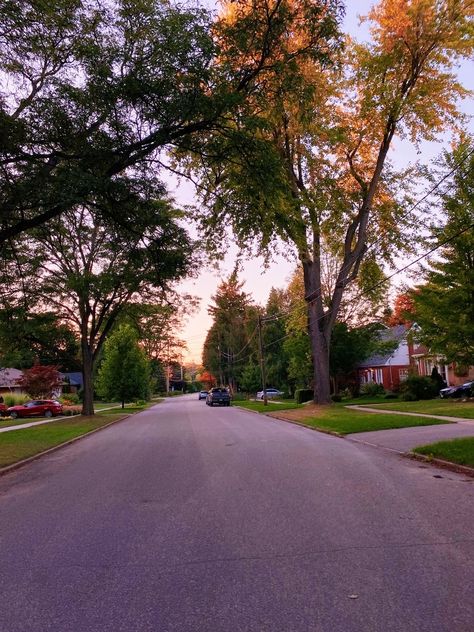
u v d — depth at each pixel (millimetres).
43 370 53344
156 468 12414
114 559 5773
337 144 27922
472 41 25578
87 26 12047
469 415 21391
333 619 4062
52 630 4066
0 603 4633
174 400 86938
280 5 12812
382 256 31688
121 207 13867
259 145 13633
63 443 19625
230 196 16422
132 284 29703
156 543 6324
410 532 6363
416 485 9328
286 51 13742
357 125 28688
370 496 8484
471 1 25203
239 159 14594
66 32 12117
